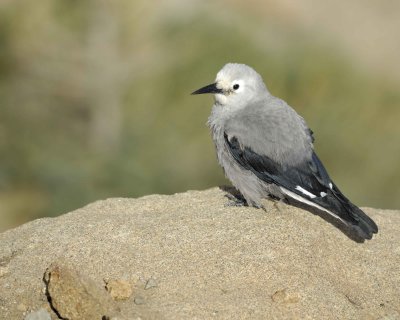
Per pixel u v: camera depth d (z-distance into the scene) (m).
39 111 16.75
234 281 7.29
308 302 7.11
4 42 16.28
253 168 8.63
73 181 15.38
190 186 15.47
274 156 8.60
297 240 7.84
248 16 16.42
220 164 9.12
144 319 6.70
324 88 15.68
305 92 15.64
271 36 16.22
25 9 16.42
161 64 16.23
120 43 16.56
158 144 15.74
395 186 15.61
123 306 6.93
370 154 15.68
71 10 16.50
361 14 19.42
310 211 8.46
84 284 6.95
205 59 15.73
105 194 15.27
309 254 7.71
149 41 16.42
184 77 15.84
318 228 8.14
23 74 16.67
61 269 7.07
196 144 15.77
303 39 16.23
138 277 7.32
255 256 7.56
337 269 7.70
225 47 15.70
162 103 15.98
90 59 16.55
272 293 7.17
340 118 15.69
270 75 15.40
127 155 15.52
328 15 18.72
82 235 7.91
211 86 9.23
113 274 7.37
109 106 16.55
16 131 16.38
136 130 15.84
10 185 16.17
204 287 7.20
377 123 15.81
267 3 17.55
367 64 17.48
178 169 15.61
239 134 8.78
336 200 8.23
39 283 7.38
